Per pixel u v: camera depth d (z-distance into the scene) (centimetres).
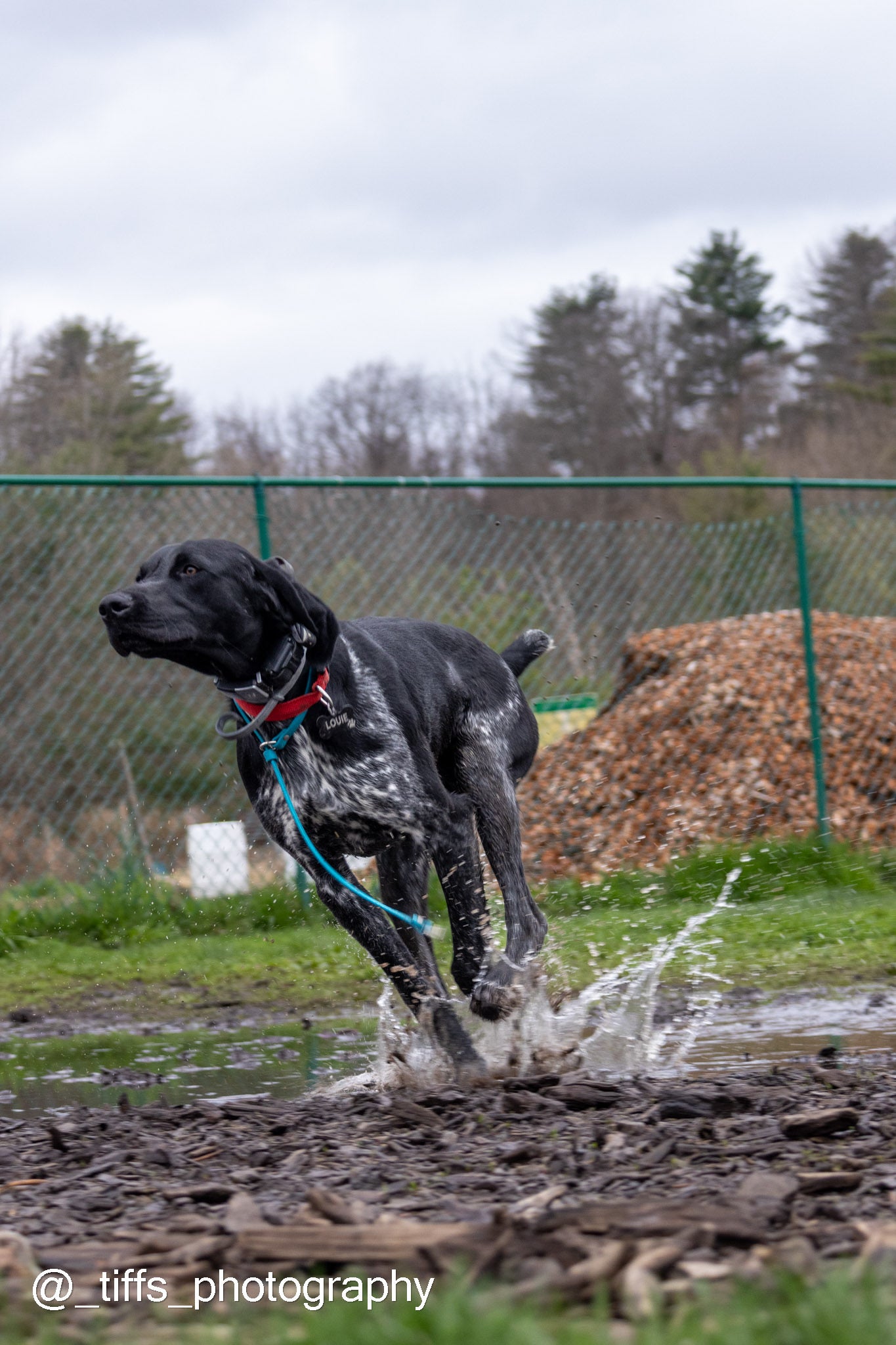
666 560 1048
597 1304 214
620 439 4622
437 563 973
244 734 491
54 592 966
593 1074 502
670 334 5016
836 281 5256
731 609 1080
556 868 957
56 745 939
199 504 962
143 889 866
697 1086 431
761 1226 257
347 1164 352
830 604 1139
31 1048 629
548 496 2441
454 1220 279
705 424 4816
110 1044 631
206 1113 429
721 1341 190
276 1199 310
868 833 1005
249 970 761
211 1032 648
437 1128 400
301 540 946
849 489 1004
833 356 5206
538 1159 344
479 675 578
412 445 3872
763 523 1088
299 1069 558
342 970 757
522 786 1023
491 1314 199
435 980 540
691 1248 246
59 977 762
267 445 3556
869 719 1070
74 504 964
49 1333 217
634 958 728
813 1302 198
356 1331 202
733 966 707
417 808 513
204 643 475
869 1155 327
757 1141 347
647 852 968
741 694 1055
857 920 786
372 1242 255
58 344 2914
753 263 5103
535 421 4581
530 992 536
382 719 507
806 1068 479
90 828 923
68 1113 477
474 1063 504
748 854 905
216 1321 227
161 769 940
